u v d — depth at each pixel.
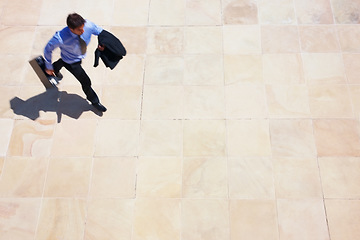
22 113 4.59
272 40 5.04
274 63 4.86
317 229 3.86
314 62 4.84
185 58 4.94
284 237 3.84
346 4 5.27
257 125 4.44
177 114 4.54
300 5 5.32
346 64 4.81
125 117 4.54
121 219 3.97
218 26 5.20
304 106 4.54
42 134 4.45
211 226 3.91
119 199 4.07
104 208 4.03
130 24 5.25
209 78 4.78
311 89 4.65
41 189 4.13
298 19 5.20
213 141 4.36
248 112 4.53
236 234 3.86
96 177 4.19
